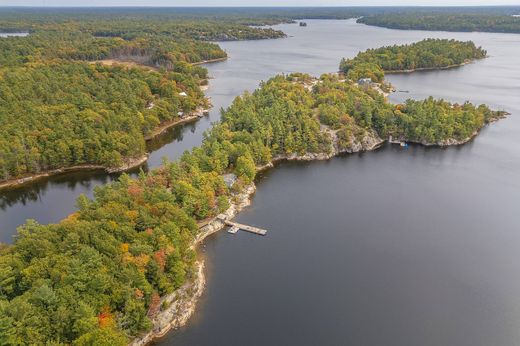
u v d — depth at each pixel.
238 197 163.00
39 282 88.19
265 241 138.62
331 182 184.75
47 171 185.38
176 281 106.25
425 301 113.75
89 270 93.50
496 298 115.25
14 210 160.25
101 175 186.88
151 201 130.62
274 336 100.69
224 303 110.75
